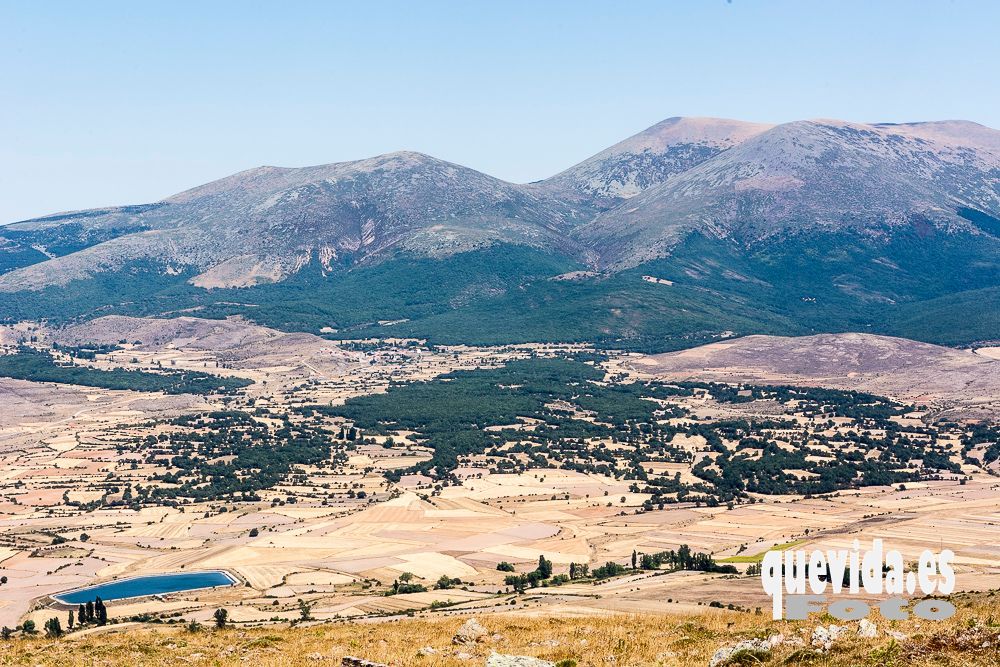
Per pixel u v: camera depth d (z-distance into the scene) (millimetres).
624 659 75875
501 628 96688
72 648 95812
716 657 72188
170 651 91125
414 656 81375
